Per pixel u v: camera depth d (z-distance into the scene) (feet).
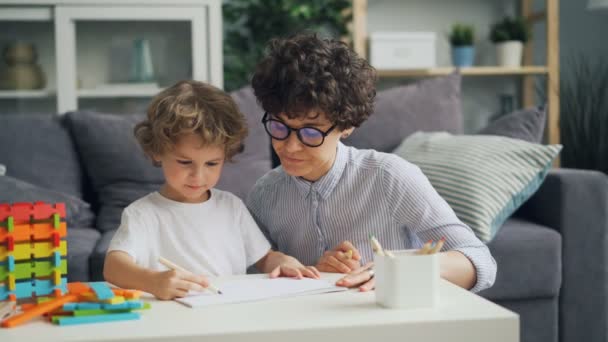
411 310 2.80
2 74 9.46
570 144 10.92
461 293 3.08
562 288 6.54
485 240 6.13
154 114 3.88
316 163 3.77
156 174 7.32
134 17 9.51
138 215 4.08
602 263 6.58
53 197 6.79
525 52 11.52
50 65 9.51
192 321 2.69
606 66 11.82
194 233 4.17
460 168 6.55
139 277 3.27
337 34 11.07
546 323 6.42
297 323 2.62
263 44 10.89
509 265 6.26
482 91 11.81
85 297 2.90
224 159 4.09
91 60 9.53
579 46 11.89
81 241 6.28
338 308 2.86
